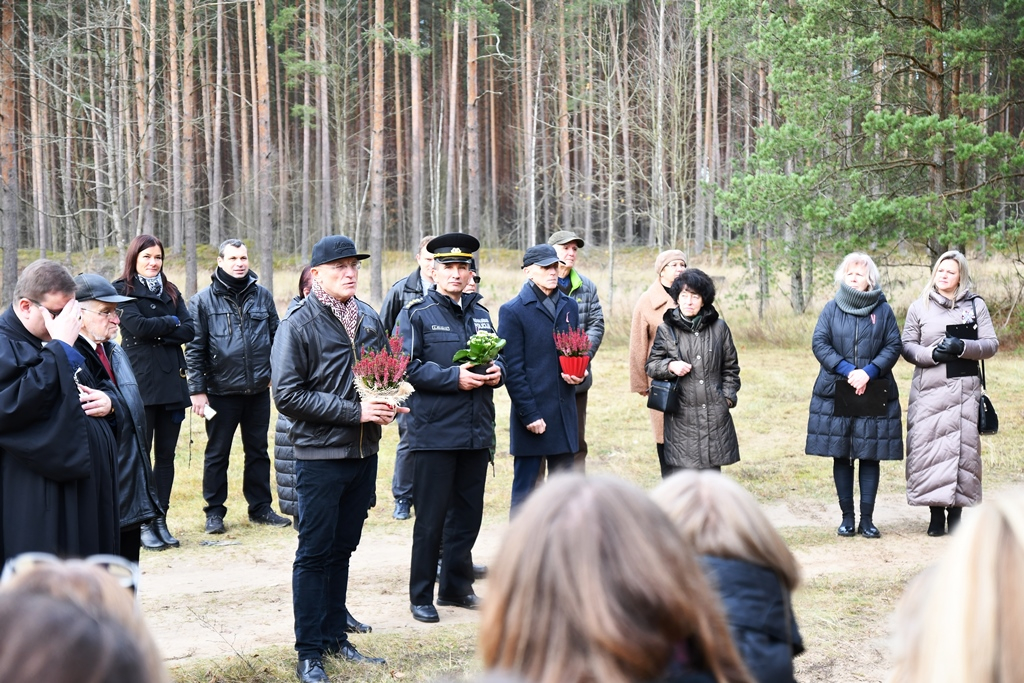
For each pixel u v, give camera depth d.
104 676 1.07
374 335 4.40
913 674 1.38
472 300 5.29
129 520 4.26
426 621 4.96
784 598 1.85
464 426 4.94
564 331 5.86
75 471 3.57
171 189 27.28
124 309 6.38
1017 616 1.23
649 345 7.01
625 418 11.34
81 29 16.55
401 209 43.84
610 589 1.23
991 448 9.23
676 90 23.95
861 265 6.57
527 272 5.89
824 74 14.29
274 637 4.71
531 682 1.25
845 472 6.71
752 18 15.70
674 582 1.25
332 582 4.32
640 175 26.86
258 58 23.03
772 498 7.93
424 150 46.12
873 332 6.48
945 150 13.93
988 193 14.19
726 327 6.39
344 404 4.13
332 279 4.27
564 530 1.28
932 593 1.33
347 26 36.81
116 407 4.16
